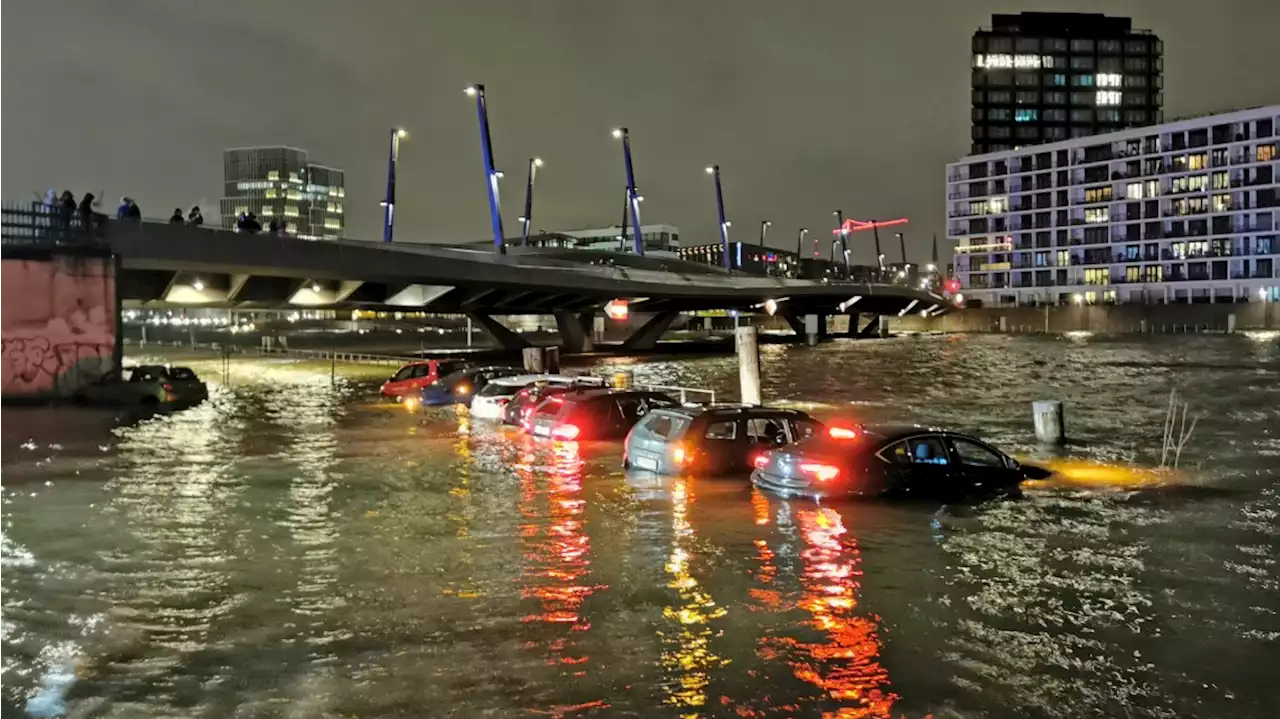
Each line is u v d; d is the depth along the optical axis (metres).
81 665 7.95
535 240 179.00
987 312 142.12
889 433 15.88
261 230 44.44
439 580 10.58
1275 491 16.47
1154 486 16.89
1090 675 7.67
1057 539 12.60
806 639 8.52
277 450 22.19
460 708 7.02
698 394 38.59
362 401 36.72
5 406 31.59
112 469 19.23
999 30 174.62
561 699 7.17
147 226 35.69
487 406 29.19
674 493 16.05
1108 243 137.88
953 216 155.62
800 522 13.63
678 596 9.90
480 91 64.50
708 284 77.50
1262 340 98.69
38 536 12.90
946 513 14.29
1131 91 175.38
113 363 33.09
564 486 16.86
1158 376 50.91
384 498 15.79
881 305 113.31
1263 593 10.04
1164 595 9.95
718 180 99.31
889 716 6.87
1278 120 121.62
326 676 7.67
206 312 185.75
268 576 10.77
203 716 6.91
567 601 9.73
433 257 51.22
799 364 65.75
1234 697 7.22
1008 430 26.47
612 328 129.38
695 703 7.10
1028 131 174.62
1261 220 123.12
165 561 11.49
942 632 8.73
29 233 32.41
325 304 55.56
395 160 74.56
